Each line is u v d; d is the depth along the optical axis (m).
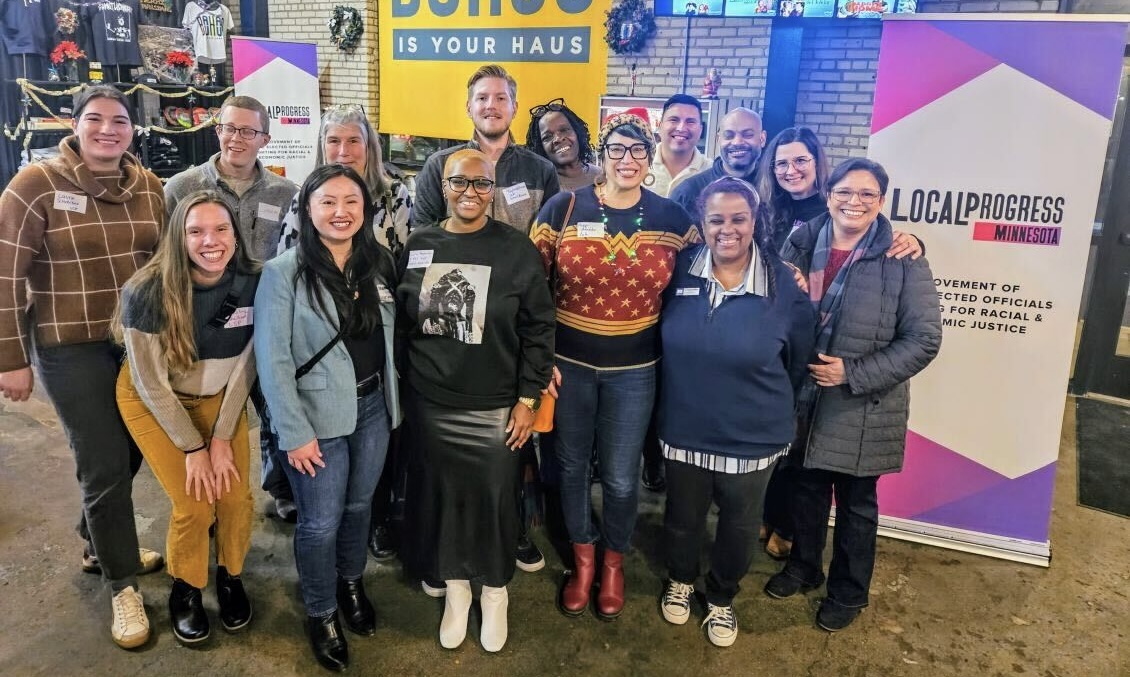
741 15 4.48
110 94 2.07
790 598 2.53
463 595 2.26
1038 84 2.42
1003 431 2.71
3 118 6.38
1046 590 2.62
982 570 2.72
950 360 2.71
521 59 5.69
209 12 6.97
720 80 5.02
